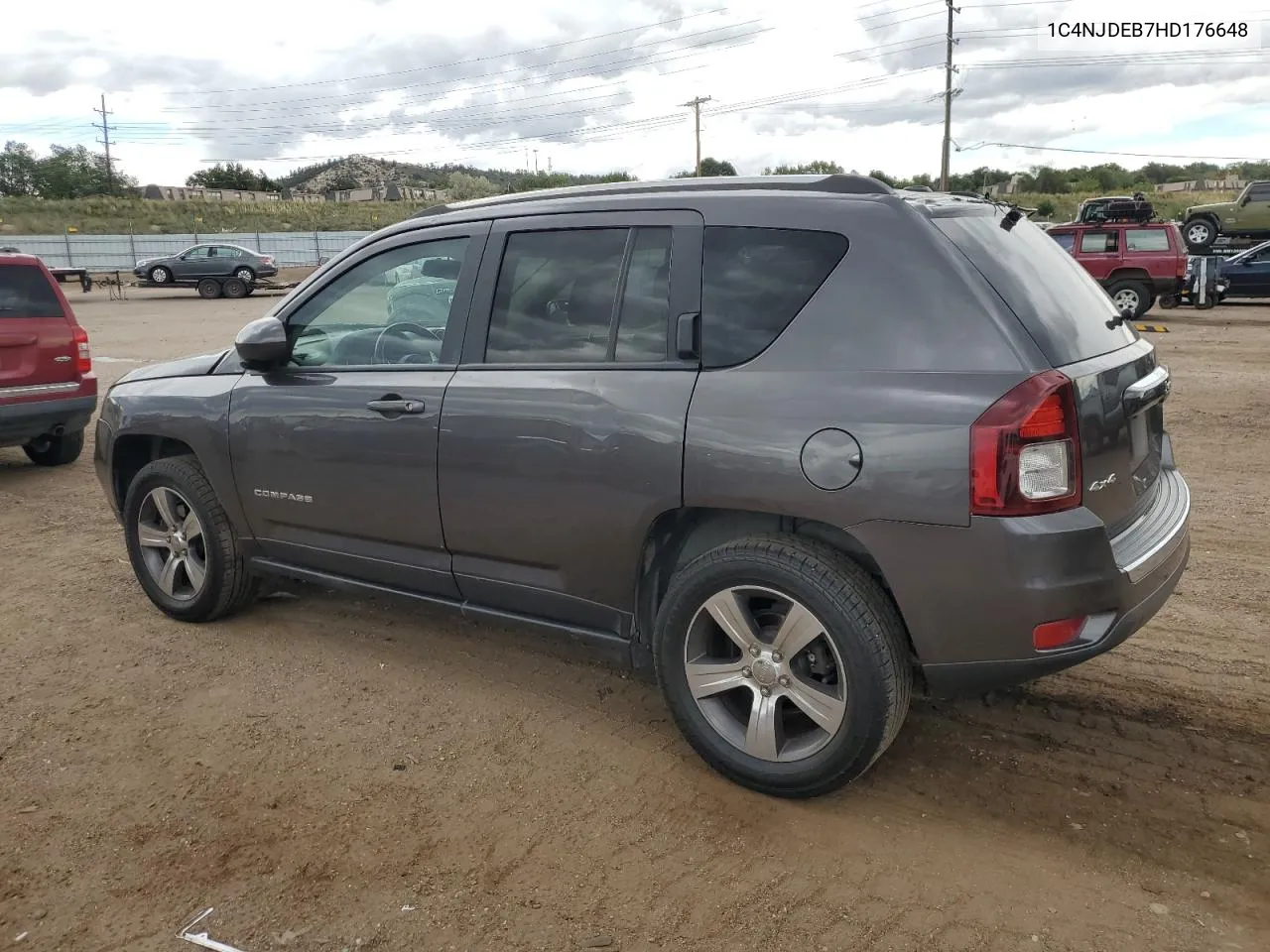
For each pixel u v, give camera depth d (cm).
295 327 426
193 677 417
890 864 286
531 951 254
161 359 1563
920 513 276
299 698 396
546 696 394
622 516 327
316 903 274
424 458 372
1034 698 383
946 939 254
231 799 326
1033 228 346
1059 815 308
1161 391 325
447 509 371
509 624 378
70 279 3484
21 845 303
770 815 311
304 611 489
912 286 287
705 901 271
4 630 472
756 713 315
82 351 805
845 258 298
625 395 324
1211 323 1805
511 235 366
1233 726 359
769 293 308
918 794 321
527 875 284
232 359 455
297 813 317
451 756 350
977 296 281
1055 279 315
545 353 351
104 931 265
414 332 391
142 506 479
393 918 267
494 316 365
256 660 433
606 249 343
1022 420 265
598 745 355
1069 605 272
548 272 355
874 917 263
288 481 418
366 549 405
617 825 307
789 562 297
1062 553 270
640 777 333
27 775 342
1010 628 275
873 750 295
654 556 341
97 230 5875
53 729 375
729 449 301
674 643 325
